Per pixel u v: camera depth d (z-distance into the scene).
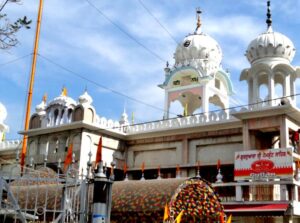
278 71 24.08
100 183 9.70
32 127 29.06
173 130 26.16
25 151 27.34
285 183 18.59
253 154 20.23
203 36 33.12
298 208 18.48
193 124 25.41
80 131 25.62
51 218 12.26
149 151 27.42
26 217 9.92
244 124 22.77
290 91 24.39
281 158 19.36
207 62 31.89
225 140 24.39
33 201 12.66
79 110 26.22
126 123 29.23
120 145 27.92
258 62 24.98
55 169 25.77
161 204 11.89
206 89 30.00
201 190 12.38
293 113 21.42
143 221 12.09
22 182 13.50
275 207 18.22
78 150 25.31
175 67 31.48
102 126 26.39
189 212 12.15
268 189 20.03
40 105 29.56
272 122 21.81
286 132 21.27
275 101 23.50
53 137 27.17
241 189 19.92
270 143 23.62
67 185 10.51
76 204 10.61
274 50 24.69
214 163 24.50
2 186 9.62
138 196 12.67
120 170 27.66
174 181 12.97
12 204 10.18
